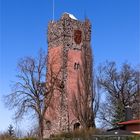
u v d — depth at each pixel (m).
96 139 61.03
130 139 55.69
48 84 83.44
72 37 87.69
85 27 89.75
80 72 85.44
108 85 95.06
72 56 87.00
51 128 84.69
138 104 88.50
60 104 84.50
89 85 83.50
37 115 77.25
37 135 81.06
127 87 94.12
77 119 83.94
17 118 76.12
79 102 83.44
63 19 87.56
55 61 86.69
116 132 58.09
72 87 85.44
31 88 76.38
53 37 89.25
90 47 87.00
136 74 94.19
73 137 72.50
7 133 96.06
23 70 76.31
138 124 63.53
